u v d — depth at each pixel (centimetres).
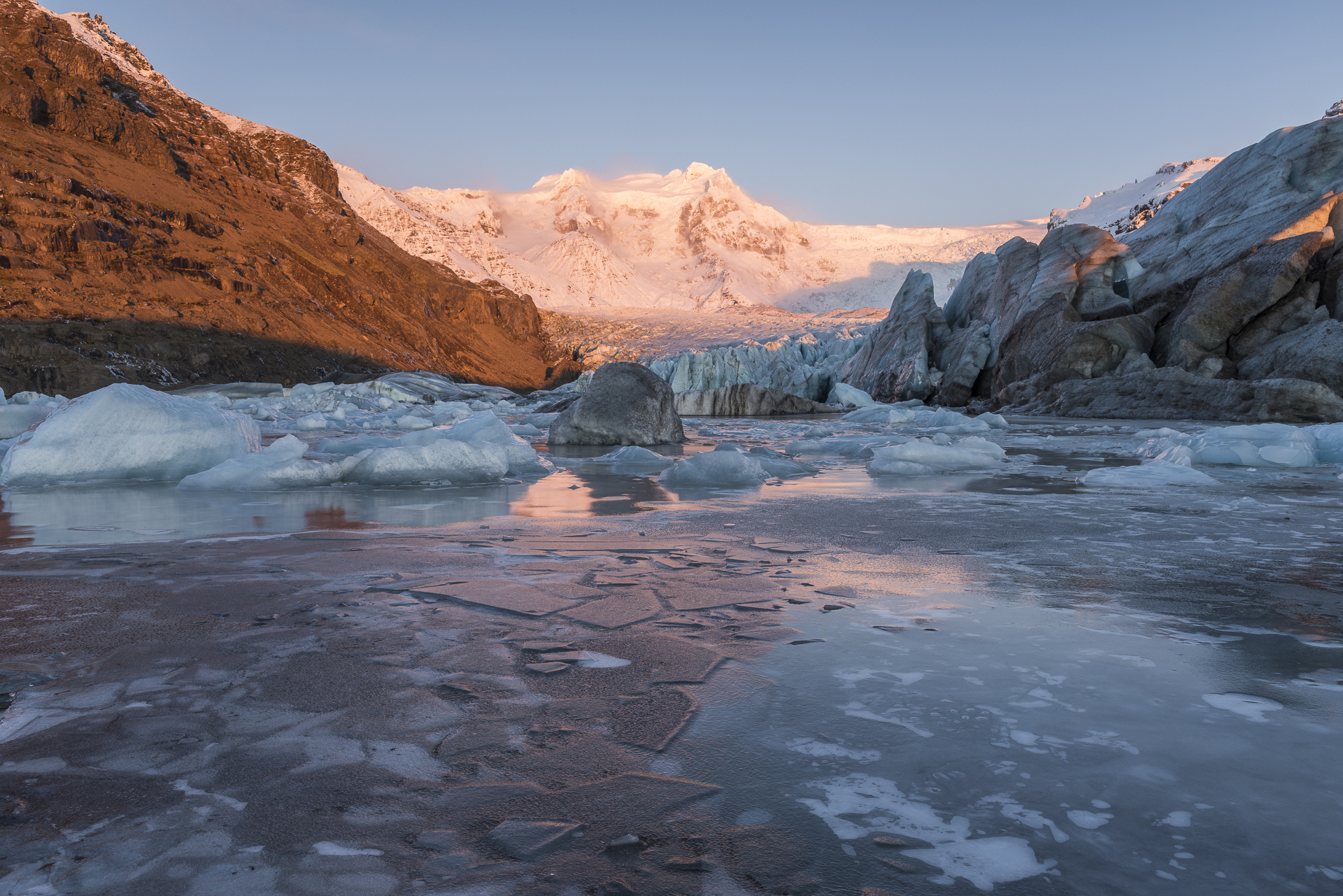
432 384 3412
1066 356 1669
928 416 1394
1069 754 128
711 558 290
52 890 92
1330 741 132
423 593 235
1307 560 288
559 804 113
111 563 278
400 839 104
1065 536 336
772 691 157
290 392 2484
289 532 348
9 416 766
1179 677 163
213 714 144
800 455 853
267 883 94
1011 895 92
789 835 105
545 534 341
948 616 211
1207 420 1313
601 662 175
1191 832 105
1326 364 1320
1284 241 1472
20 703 148
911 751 130
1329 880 94
